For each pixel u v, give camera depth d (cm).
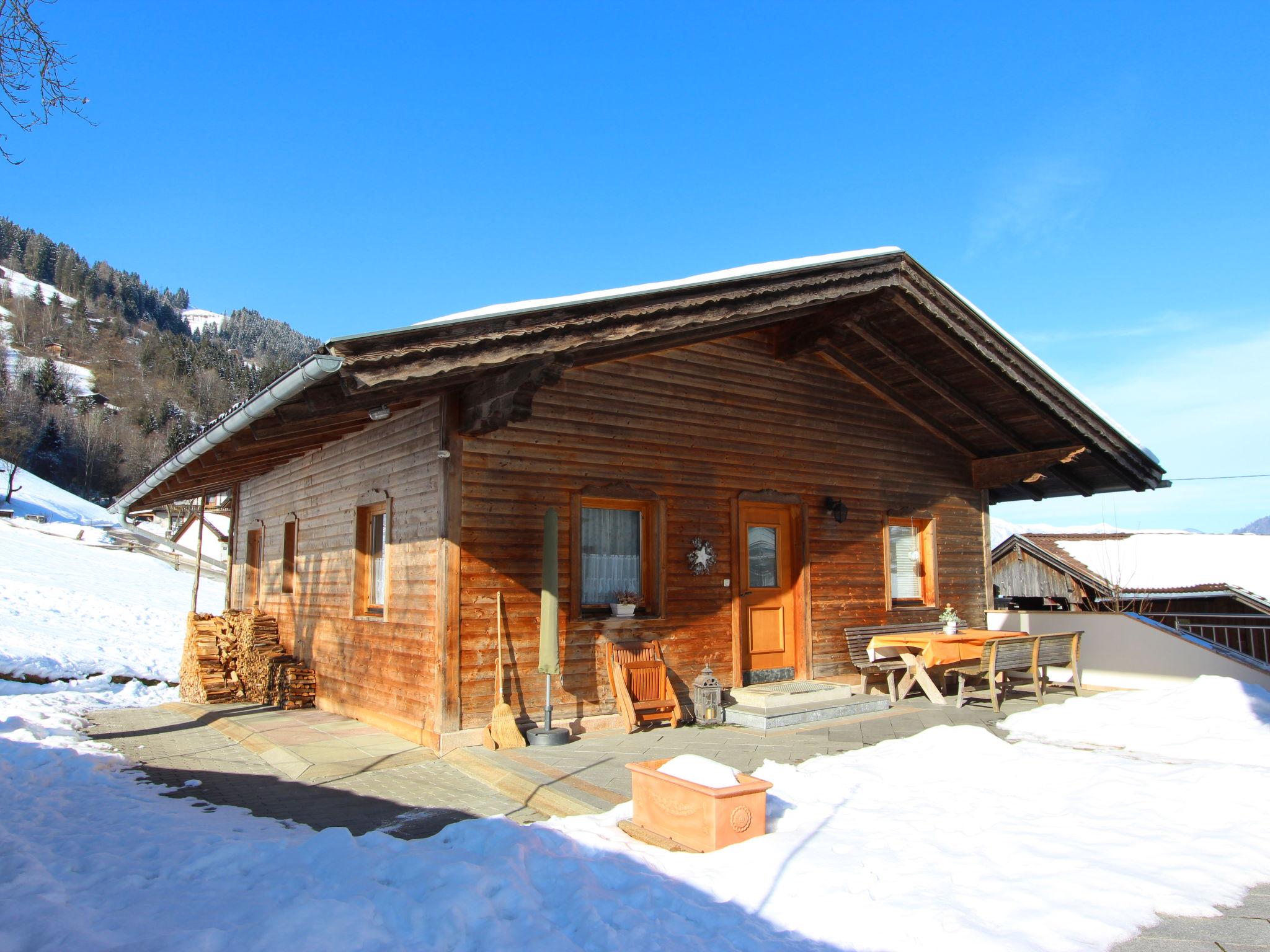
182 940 292
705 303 707
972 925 335
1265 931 339
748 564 938
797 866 396
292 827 493
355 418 775
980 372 977
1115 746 698
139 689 1246
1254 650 1330
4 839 431
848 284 806
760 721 783
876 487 1057
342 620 920
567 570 771
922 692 1014
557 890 366
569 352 644
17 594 1933
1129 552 1662
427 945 309
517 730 694
